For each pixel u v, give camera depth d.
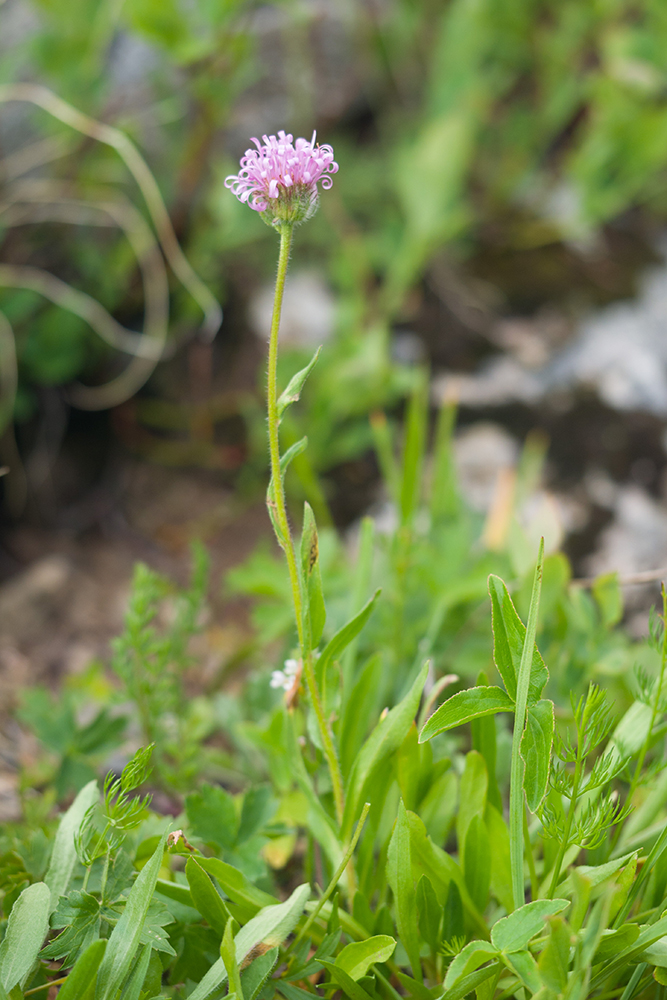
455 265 1.54
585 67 1.62
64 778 0.81
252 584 0.91
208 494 1.45
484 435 1.38
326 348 1.38
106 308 1.38
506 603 0.71
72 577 1.27
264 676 0.87
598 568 1.27
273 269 1.49
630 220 1.62
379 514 1.35
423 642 0.84
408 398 1.39
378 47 1.62
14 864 0.75
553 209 1.60
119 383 1.41
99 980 0.70
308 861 0.76
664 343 1.43
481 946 0.70
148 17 1.11
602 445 1.36
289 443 0.94
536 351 1.44
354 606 0.80
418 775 0.74
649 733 0.73
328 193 1.51
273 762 0.80
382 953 0.71
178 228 1.40
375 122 1.66
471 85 1.52
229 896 0.73
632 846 0.75
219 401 1.46
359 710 0.77
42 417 1.38
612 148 1.53
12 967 0.70
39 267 1.35
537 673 0.70
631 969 0.73
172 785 0.81
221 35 1.19
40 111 1.32
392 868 0.71
